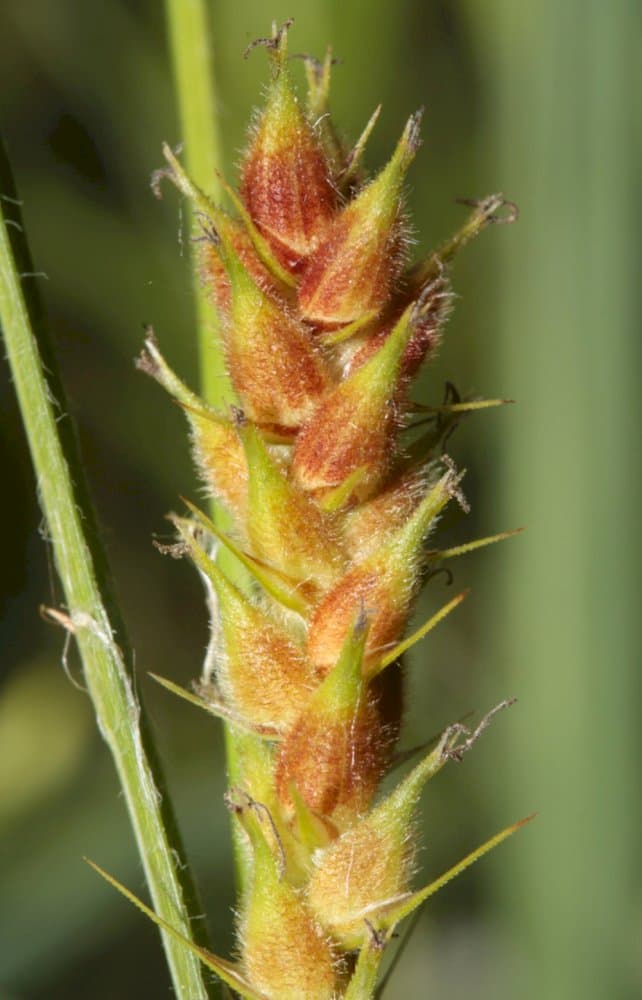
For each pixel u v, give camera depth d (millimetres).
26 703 173
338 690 102
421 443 106
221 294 106
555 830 136
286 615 106
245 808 103
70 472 108
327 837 104
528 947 137
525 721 137
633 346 135
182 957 107
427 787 166
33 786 163
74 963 156
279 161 104
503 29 149
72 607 108
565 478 136
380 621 103
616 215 135
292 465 104
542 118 138
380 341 105
